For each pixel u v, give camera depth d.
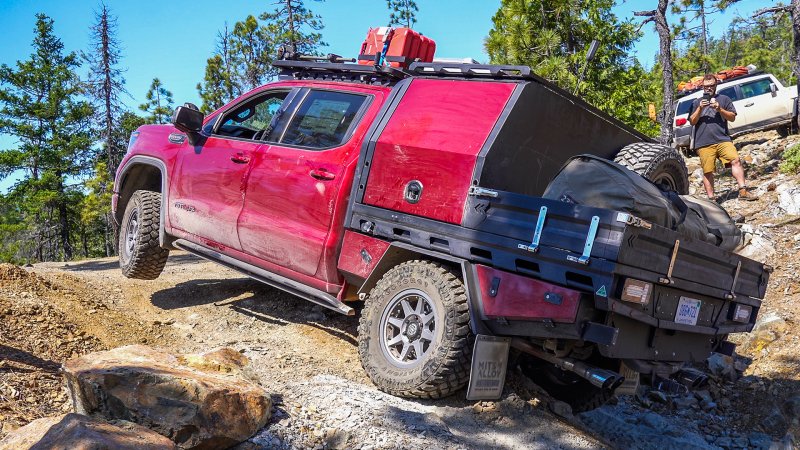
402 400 4.05
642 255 3.46
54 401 3.51
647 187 4.06
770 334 6.39
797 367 5.77
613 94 13.38
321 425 3.52
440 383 3.91
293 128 5.40
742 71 16.34
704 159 10.37
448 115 4.50
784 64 39.69
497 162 4.21
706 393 5.82
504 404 4.02
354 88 5.25
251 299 6.21
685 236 3.76
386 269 4.53
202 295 6.39
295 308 5.95
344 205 4.83
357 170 4.76
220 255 5.70
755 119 15.28
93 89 42.81
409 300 4.24
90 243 59.06
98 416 3.08
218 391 3.18
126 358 3.51
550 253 3.61
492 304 3.86
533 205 3.75
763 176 11.34
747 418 5.41
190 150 6.09
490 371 3.84
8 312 4.58
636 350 3.74
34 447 2.63
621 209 3.76
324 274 4.90
